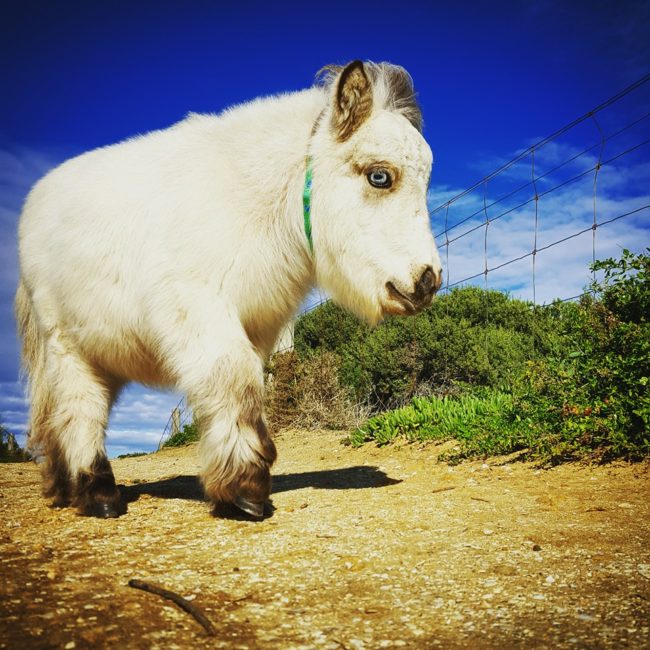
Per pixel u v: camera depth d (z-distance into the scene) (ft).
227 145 3.11
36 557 2.25
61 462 3.38
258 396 2.87
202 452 2.90
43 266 3.36
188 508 3.26
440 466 4.39
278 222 3.03
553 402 4.23
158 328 2.86
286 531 2.66
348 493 3.60
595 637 1.50
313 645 1.54
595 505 2.88
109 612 1.69
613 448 3.63
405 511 2.98
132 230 2.98
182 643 1.53
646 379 3.63
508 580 1.95
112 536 2.63
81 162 3.54
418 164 2.95
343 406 8.45
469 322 8.88
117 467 7.11
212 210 2.91
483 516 2.81
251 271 2.97
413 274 2.86
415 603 1.81
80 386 3.29
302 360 9.09
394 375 8.55
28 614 1.65
